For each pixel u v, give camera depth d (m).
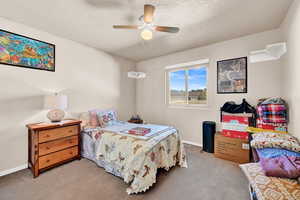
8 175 2.02
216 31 2.48
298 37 1.60
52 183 1.83
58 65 2.67
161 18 2.06
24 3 1.72
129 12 1.93
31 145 2.16
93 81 3.30
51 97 2.29
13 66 2.12
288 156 1.33
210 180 1.91
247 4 1.75
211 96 3.08
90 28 2.38
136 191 1.61
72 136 2.43
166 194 1.63
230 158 2.48
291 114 1.89
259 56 2.35
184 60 3.49
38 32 2.39
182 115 3.58
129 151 1.81
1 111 2.03
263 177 1.20
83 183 1.84
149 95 4.25
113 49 3.40
